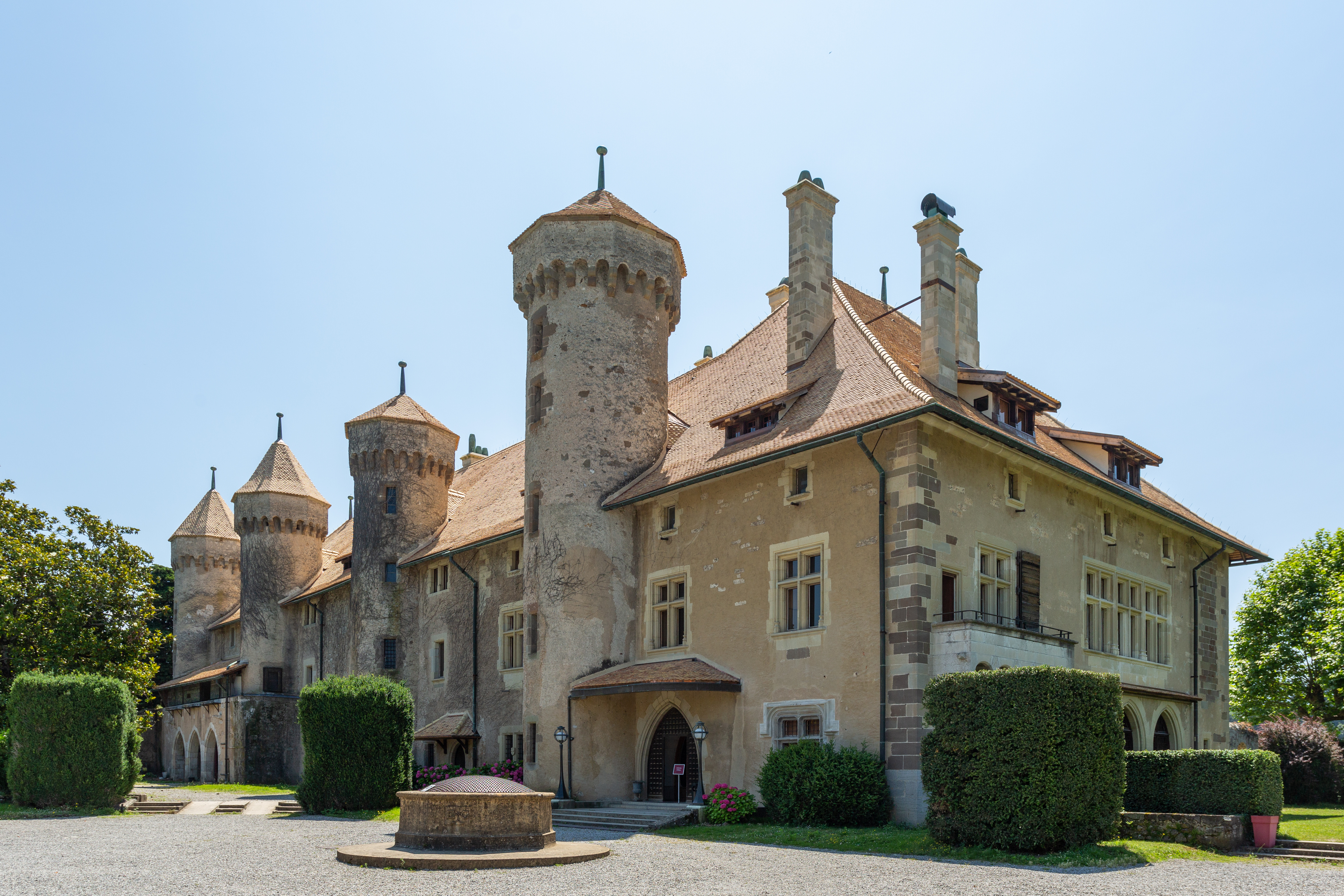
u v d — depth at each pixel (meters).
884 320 29.75
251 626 50.62
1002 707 17.02
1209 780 19.25
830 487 23.36
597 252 30.42
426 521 41.03
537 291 31.28
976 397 25.39
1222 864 16.31
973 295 30.45
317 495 53.31
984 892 12.97
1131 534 28.86
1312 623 40.59
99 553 41.38
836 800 20.22
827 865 15.64
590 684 26.45
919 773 20.25
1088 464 28.47
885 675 21.23
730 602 25.41
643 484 28.72
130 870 15.27
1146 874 14.81
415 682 38.66
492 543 34.72
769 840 19.20
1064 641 22.86
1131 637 28.42
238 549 62.75
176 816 26.31
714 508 26.45
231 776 48.69
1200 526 30.84
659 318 31.45
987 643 20.72
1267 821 18.39
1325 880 14.51
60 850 17.97
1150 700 27.17
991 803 16.78
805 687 22.95
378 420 40.91
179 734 55.97
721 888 13.32
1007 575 23.95
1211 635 31.81
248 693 49.59
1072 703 16.77
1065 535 26.11
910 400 21.92
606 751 27.00
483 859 15.70
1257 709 42.97
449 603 37.34
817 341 28.42
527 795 17.66
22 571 39.47
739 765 24.19
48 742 26.67
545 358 30.61
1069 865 15.52
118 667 40.28
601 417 29.58
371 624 39.59
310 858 16.91
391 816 25.42
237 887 13.58
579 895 12.85
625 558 28.84
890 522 21.91
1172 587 30.30
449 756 35.59
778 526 24.48
